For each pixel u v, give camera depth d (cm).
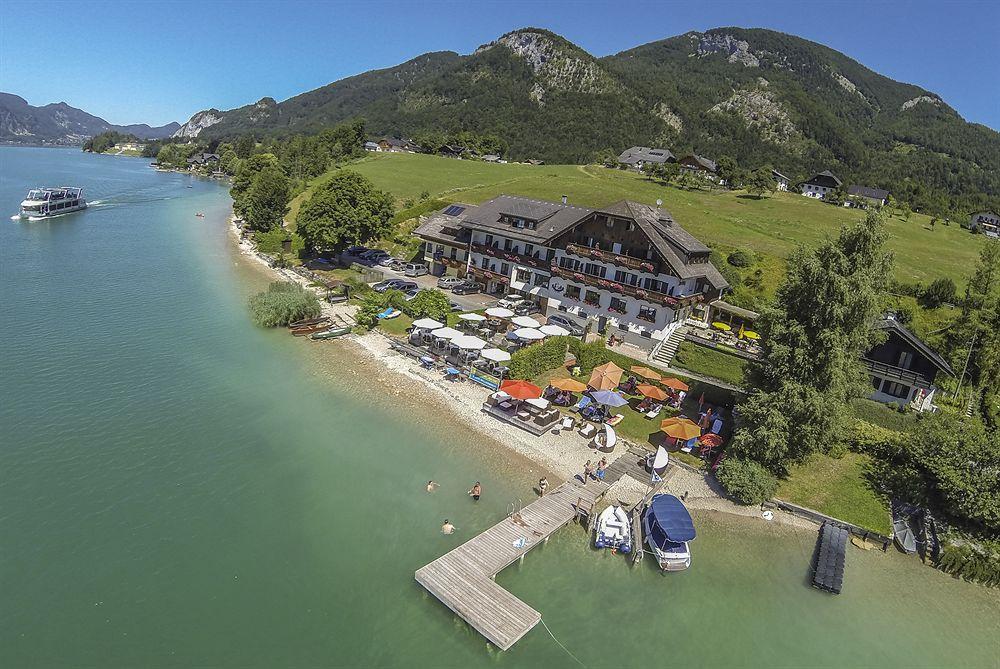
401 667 2342
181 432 3822
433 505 3353
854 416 4456
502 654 2445
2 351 4728
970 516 3472
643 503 3538
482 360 5150
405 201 11394
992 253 5878
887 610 2944
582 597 2817
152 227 10719
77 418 3850
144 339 5256
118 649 2295
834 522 3522
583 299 6384
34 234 9175
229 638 2388
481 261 7425
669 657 2531
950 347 5562
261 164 15675
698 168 16762
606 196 11588
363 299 6619
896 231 10594
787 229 9750
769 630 2745
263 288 7231
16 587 2519
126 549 2788
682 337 5731
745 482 3606
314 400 4438
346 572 2794
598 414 4447
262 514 3133
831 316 3688
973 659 2697
